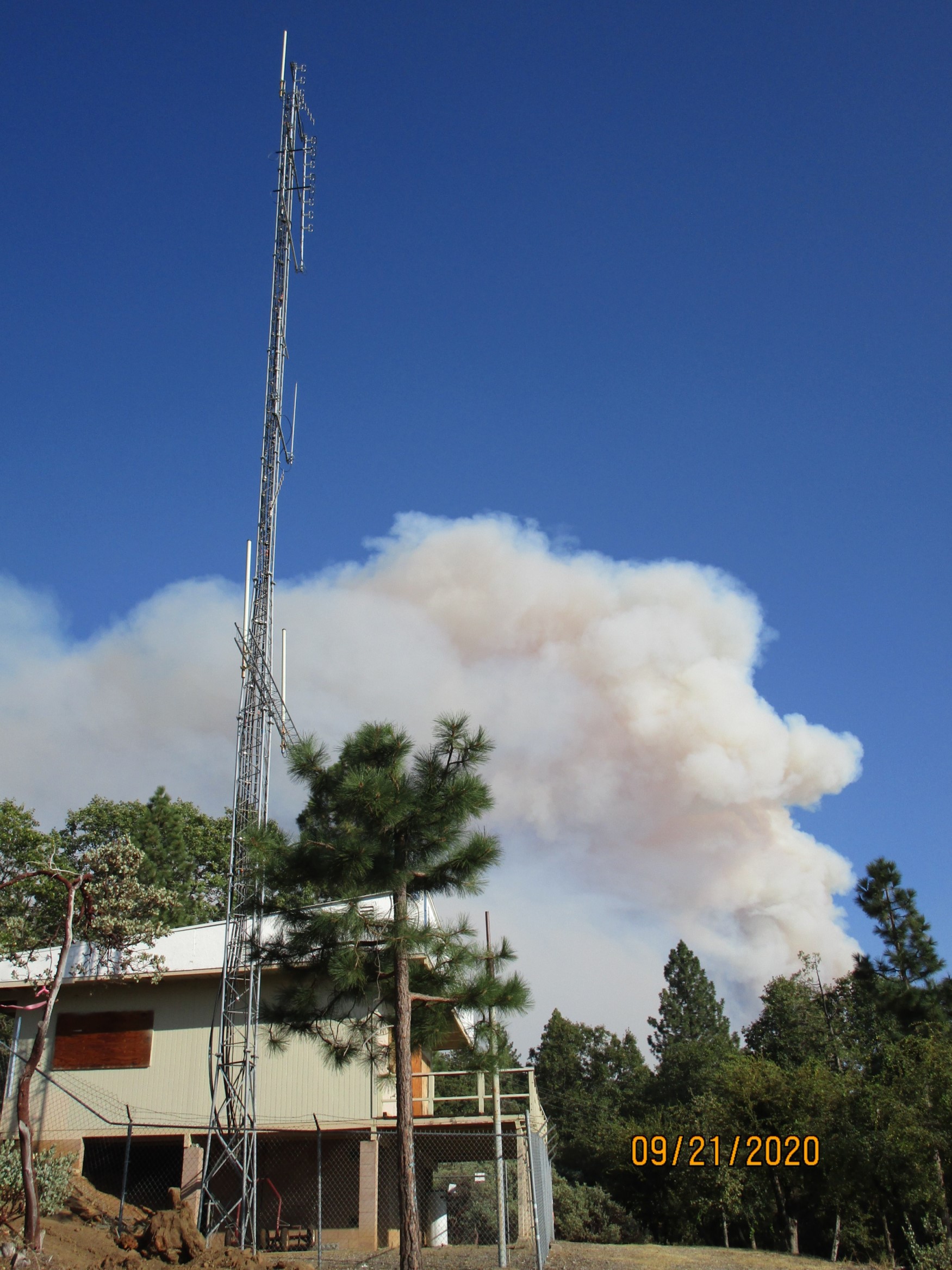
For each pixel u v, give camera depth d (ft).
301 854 49.88
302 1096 76.18
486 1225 85.05
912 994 134.31
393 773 49.19
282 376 85.10
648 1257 64.39
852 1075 97.71
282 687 78.74
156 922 84.38
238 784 72.64
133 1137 78.38
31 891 118.73
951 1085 81.56
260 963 51.78
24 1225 42.29
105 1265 43.73
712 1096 121.80
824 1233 106.52
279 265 88.43
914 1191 81.20
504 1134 59.62
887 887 144.87
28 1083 41.68
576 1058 218.79
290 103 92.99
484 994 47.42
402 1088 46.39
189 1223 50.52
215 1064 78.64
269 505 80.79
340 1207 77.30
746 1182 101.35
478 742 51.21
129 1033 81.10
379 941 48.49
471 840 49.90
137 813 160.45
